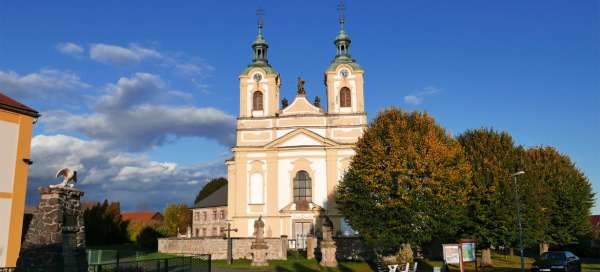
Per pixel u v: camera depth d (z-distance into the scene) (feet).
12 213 101.65
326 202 194.49
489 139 170.81
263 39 215.92
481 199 154.20
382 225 143.23
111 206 282.77
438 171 140.46
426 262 155.12
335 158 197.47
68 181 77.77
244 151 202.59
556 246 216.95
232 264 156.66
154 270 86.74
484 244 153.79
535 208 156.76
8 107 103.24
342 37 213.25
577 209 187.21
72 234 76.69
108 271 84.84
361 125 200.75
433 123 158.92
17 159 104.12
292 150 200.44
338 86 205.87
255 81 208.44
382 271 133.39
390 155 145.48
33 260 72.64
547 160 198.90
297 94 207.62
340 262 159.53
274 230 194.29
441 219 139.95
